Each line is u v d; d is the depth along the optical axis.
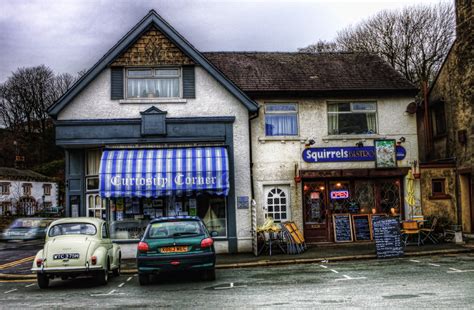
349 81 21.62
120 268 15.49
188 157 18.58
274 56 24.12
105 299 10.52
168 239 12.20
